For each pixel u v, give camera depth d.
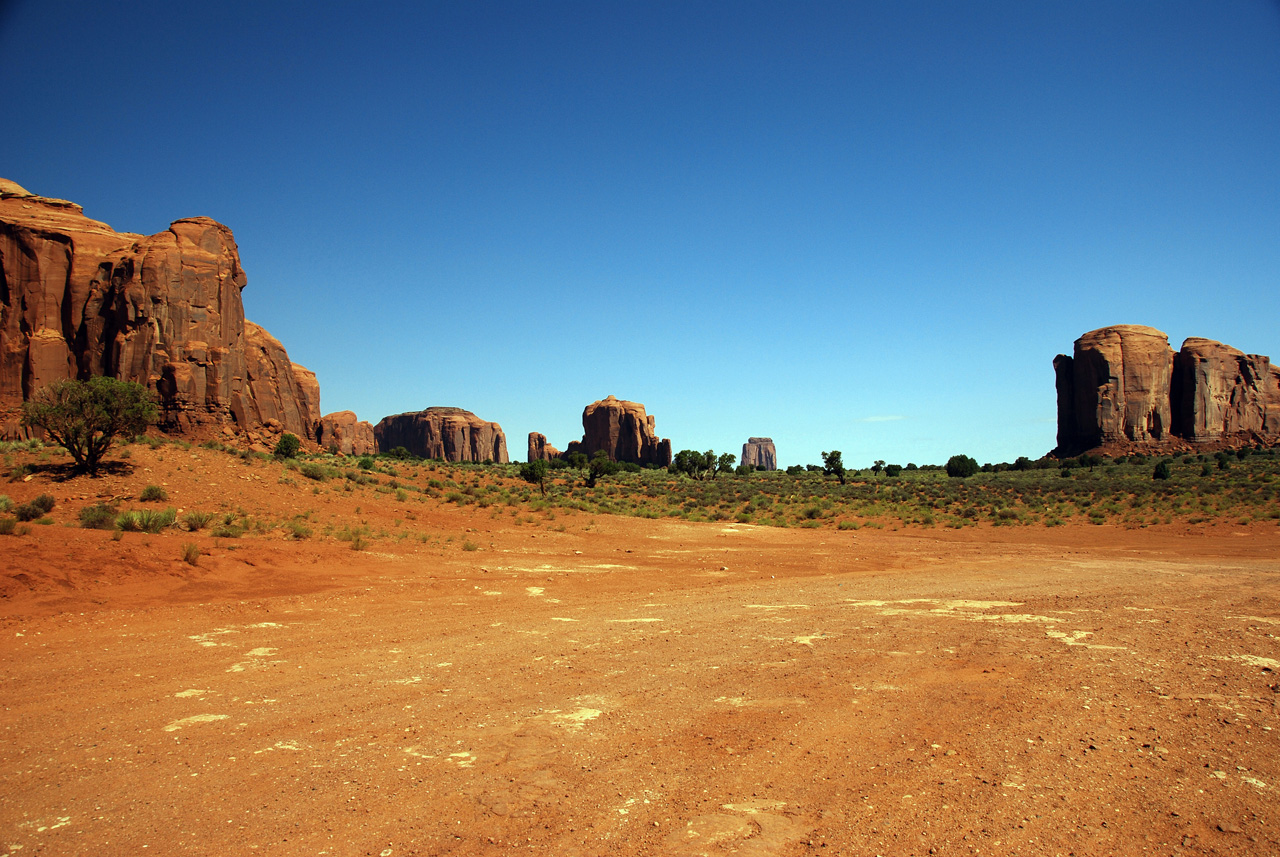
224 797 4.64
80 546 14.08
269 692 7.14
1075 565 21.22
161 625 10.38
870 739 5.75
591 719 6.32
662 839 4.11
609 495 56.19
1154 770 5.04
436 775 5.04
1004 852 3.92
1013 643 9.39
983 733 5.85
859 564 21.73
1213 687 7.14
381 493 36.62
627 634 10.33
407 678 7.73
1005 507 49.16
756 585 16.64
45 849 3.92
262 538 20.23
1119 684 7.27
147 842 4.02
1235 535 32.66
